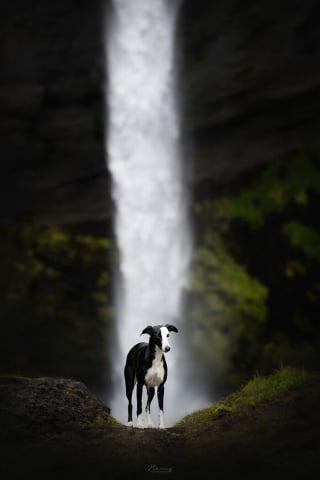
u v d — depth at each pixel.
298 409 6.24
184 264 21.31
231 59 21.94
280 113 21.84
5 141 21.45
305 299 19.66
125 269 20.83
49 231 20.42
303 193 20.67
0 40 22.11
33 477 4.94
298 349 18.52
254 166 21.75
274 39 21.72
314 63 21.30
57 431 6.51
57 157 21.95
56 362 18.08
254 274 20.44
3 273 18.92
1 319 18.03
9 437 6.18
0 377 7.60
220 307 19.30
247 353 18.55
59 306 19.14
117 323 19.73
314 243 19.98
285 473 4.61
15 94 21.52
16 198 21.17
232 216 20.97
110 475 4.96
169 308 20.55
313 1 21.61
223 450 5.48
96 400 7.64
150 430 6.55
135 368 7.14
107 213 21.44
